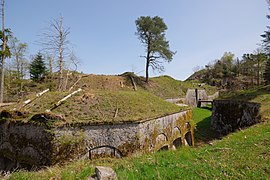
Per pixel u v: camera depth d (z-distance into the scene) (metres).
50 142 10.58
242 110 21.58
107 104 14.27
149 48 42.69
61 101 13.44
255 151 7.07
